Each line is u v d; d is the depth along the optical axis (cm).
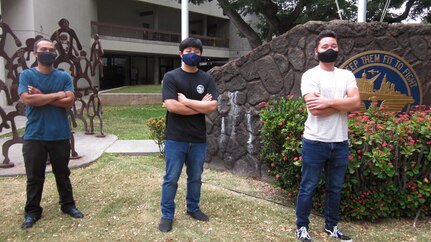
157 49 2600
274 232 337
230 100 529
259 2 1419
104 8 2588
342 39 471
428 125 365
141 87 1889
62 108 349
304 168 315
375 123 381
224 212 379
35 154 339
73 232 333
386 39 482
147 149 637
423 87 500
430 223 365
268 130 407
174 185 336
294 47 473
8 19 1401
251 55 505
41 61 336
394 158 357
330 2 1439
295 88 474
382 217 372
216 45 3180
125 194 416
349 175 348
